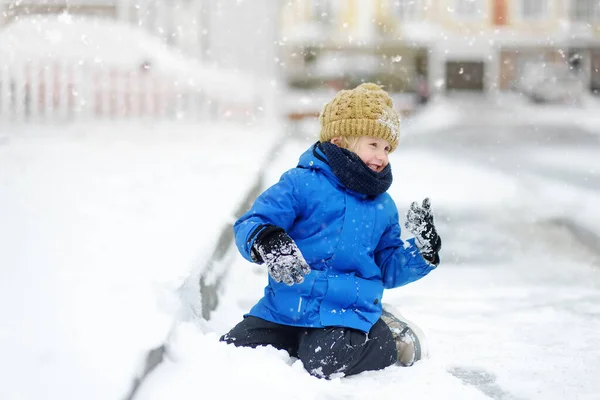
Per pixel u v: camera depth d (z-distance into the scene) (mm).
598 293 10977
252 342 7551
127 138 27562
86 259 8883
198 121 34969
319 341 7211
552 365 7703
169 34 36781
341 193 7703
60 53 31078
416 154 35312
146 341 6488
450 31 106438
